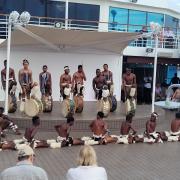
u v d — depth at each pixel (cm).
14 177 521
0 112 1359
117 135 1439
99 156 1191
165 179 1005
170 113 2155
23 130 1457
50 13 2448
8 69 1488
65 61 2105
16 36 1725
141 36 1712
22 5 2391
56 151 1225
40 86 1725
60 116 1541
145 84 2661
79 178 555
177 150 1317
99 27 2556
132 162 1145
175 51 2669
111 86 1833
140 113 1741
